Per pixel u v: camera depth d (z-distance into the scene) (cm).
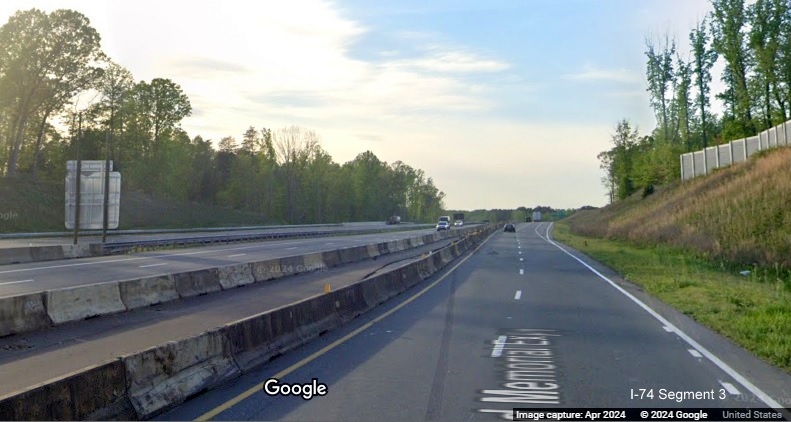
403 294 2384
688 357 1227
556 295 2325
